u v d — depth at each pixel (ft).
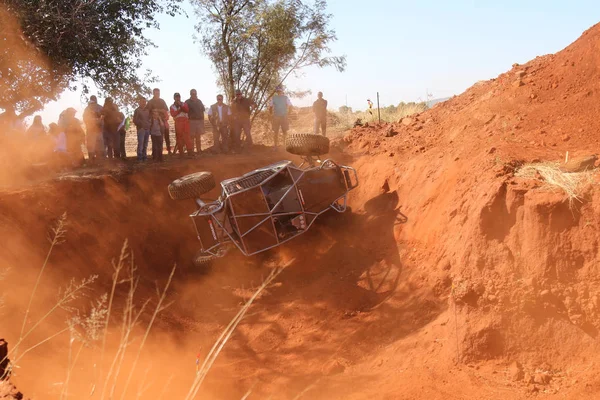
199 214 34.94
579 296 21.09
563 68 36.35
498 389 20.06
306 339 27.94
